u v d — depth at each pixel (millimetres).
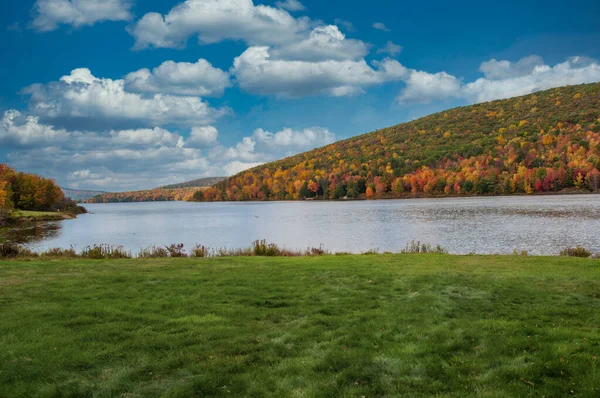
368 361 7465
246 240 46281
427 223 55875
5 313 10211
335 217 77125
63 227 72062
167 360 7562
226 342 8453
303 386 6680
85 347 8133
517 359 7398
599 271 16078
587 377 6625
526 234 40406
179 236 53062
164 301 11648
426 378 6875
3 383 6754
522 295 12156
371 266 17766
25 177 108312
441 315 10227
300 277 15266
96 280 14594
